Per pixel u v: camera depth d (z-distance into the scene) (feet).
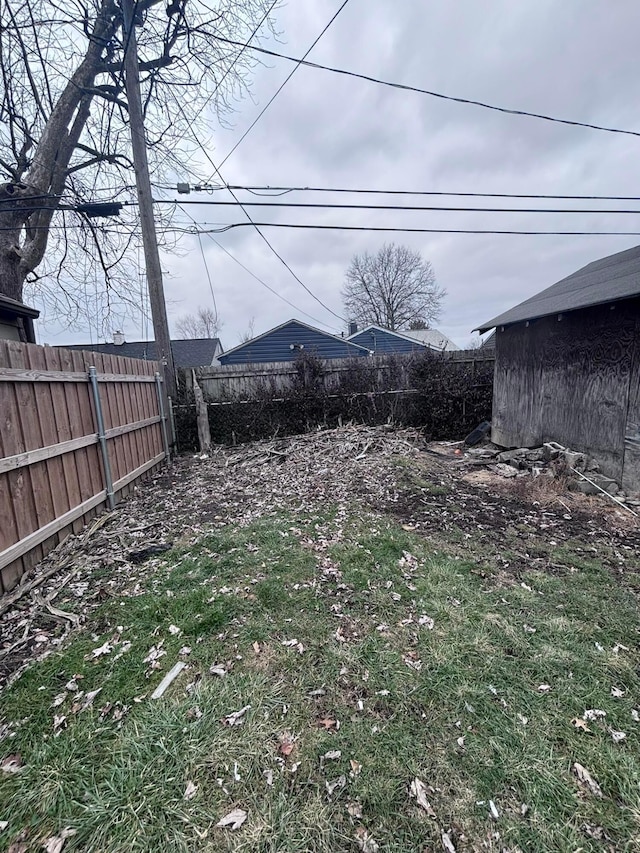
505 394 22.40
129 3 18.84
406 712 5.09
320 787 4.19
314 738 4.75
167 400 21.20
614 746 4.59
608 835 3.74
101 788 4.18
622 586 8.09
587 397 15.96
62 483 10.34
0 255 24.08
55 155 24.31
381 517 11.69
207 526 11.38
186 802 4.05
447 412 25.66
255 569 8.79
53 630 6.87
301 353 25.43
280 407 24.26
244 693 5.43
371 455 18.38
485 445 23.35
